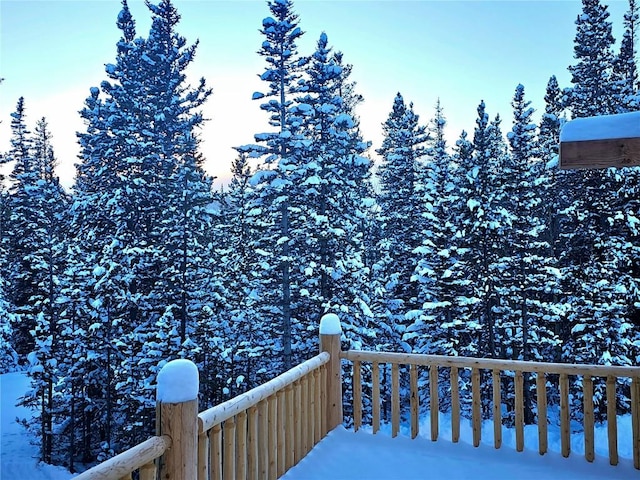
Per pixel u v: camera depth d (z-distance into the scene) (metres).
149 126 19.11
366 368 14.66
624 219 13.62
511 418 14.41
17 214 24.06
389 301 17.42
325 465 3.89
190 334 15.46
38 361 16.66
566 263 15.72
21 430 19.80
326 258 14.72
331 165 15.18
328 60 15.91
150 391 13.77
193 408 2.42
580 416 13.84
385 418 17.53
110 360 15.91
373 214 21.95
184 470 2.36
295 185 14.86
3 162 25.53
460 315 15.79
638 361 13.52
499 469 3.76
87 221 16.84
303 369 4.02
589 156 2.74
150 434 14.40
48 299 18.11
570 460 3.81
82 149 20.59
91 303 14.98
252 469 3.29
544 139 19.78
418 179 21.67
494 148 16.45
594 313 13.65
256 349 15.58
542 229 16.11
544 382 3.95
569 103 17.84
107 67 19.19
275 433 3.59
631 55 18.08
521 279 15.18
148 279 16.11
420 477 3.65
